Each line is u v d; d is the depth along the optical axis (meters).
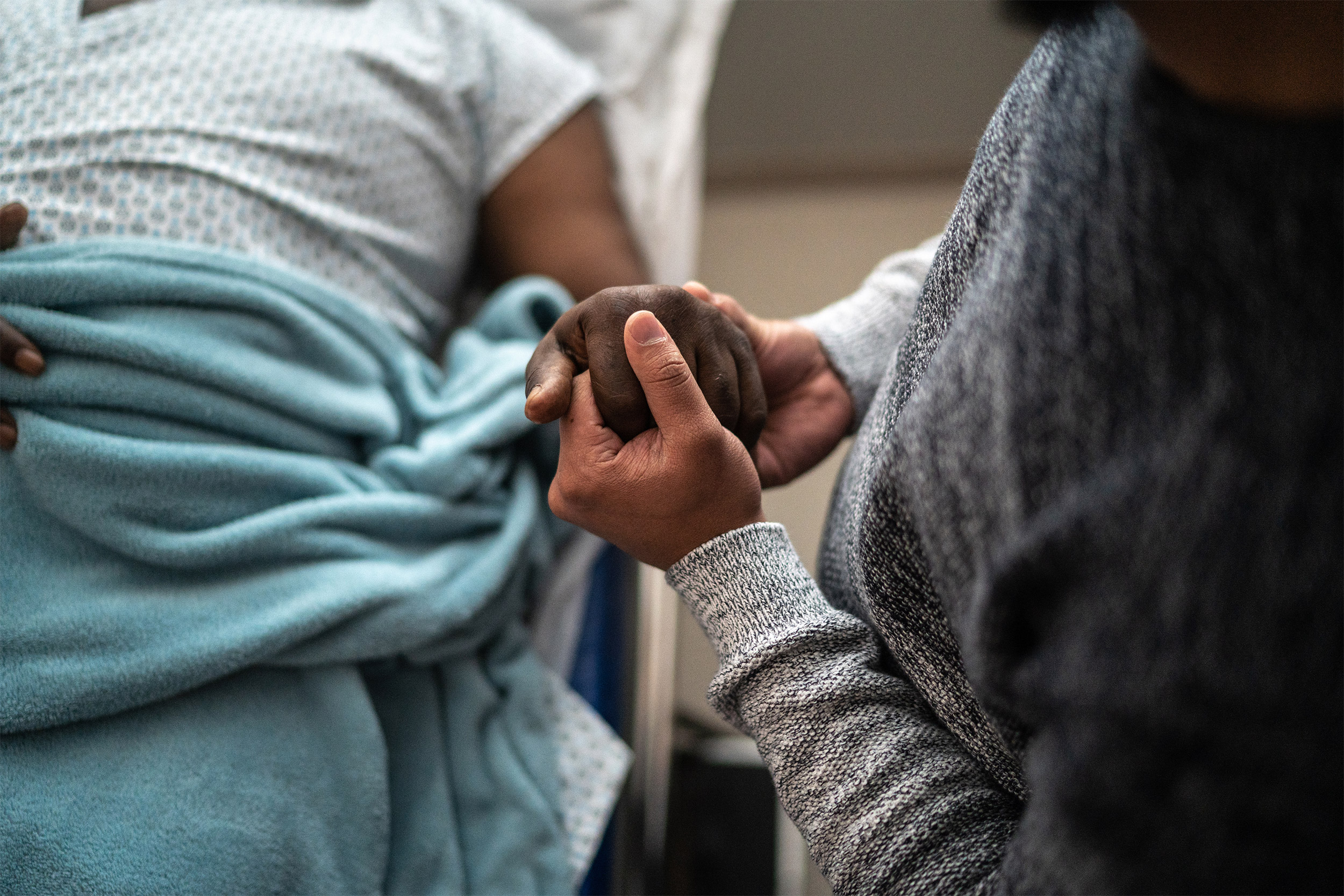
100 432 0.72
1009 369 0.33
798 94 1.70
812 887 1.26
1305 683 0.28
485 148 1.06
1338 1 0.27
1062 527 0.31
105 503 0.70
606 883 0.83
